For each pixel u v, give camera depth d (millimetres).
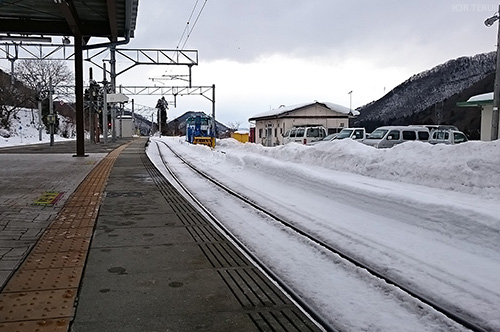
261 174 14664
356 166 13461
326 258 5547
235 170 16984
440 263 5270
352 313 3941
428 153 11359
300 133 28469
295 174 12023
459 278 4754
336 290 4488
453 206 6633
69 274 4746
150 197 10180
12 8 19094
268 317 3756
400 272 4977
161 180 13484
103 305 3965
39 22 21266
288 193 11023
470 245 5871
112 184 12383
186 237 6484
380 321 3779
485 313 3912
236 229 7172
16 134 62406
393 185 10648
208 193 11258
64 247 5797
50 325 3521
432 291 4414
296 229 7031
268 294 4273
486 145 9977
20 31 21094
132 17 19594
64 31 21703
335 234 6781
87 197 9820
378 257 5574
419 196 7609
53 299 4070
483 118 21984
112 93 38531
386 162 12242
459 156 10305
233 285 4508
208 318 3721
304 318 3742
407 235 6578
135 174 15125
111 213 8227
